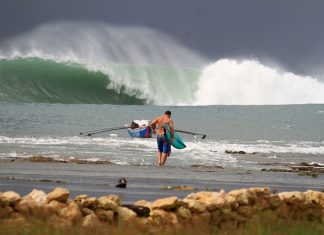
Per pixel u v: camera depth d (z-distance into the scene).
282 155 97.56
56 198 38.31
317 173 77.94
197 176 70.94
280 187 64.69
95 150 94.69
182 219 39.12
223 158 91.12
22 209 36.78
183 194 56.75
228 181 67.81
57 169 72.00
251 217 40.66
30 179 63.38
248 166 83.19
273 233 37.84
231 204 40.72
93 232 35.16
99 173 70.19
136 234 35.91
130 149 97.56
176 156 91.50
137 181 64.81
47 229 34.44
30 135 113.25
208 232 37.75
